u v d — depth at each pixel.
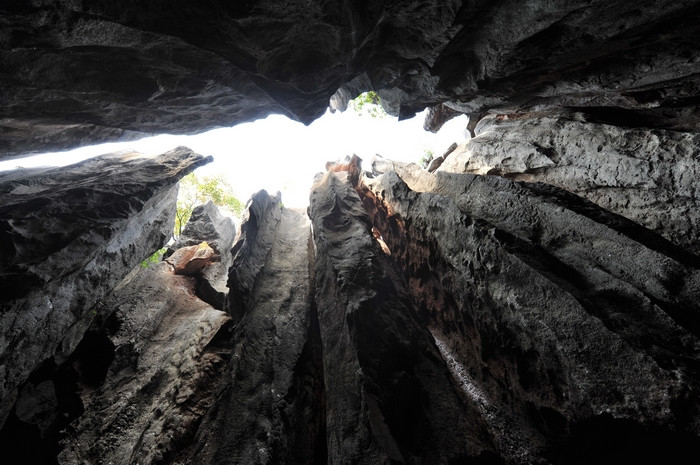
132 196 11.80
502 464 7.27
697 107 10.23
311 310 13.33
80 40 5.81
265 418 8.95
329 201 17.19
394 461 6.53
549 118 12.98
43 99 7.44
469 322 10.04
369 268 11.66
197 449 8.41
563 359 6.65
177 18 5.92
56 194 10.58
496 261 8.77
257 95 9.69
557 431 6.91
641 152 9.48
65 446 8.62
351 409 8.03
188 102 9.14
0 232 8.57
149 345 12.24
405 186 14.73
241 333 11.46
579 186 10.72
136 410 9.90
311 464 8.66
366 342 9.19
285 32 6.72
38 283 8.54
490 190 11.13
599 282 7.41
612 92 11.27
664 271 6.93
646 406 5.37
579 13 7.27
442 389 8.55
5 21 4.98
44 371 10.38
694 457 5.02
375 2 6.95
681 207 8.30
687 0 6.68
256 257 15.74
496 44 8.74
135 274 15.69
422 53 9.27
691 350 5.78
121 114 9.04
